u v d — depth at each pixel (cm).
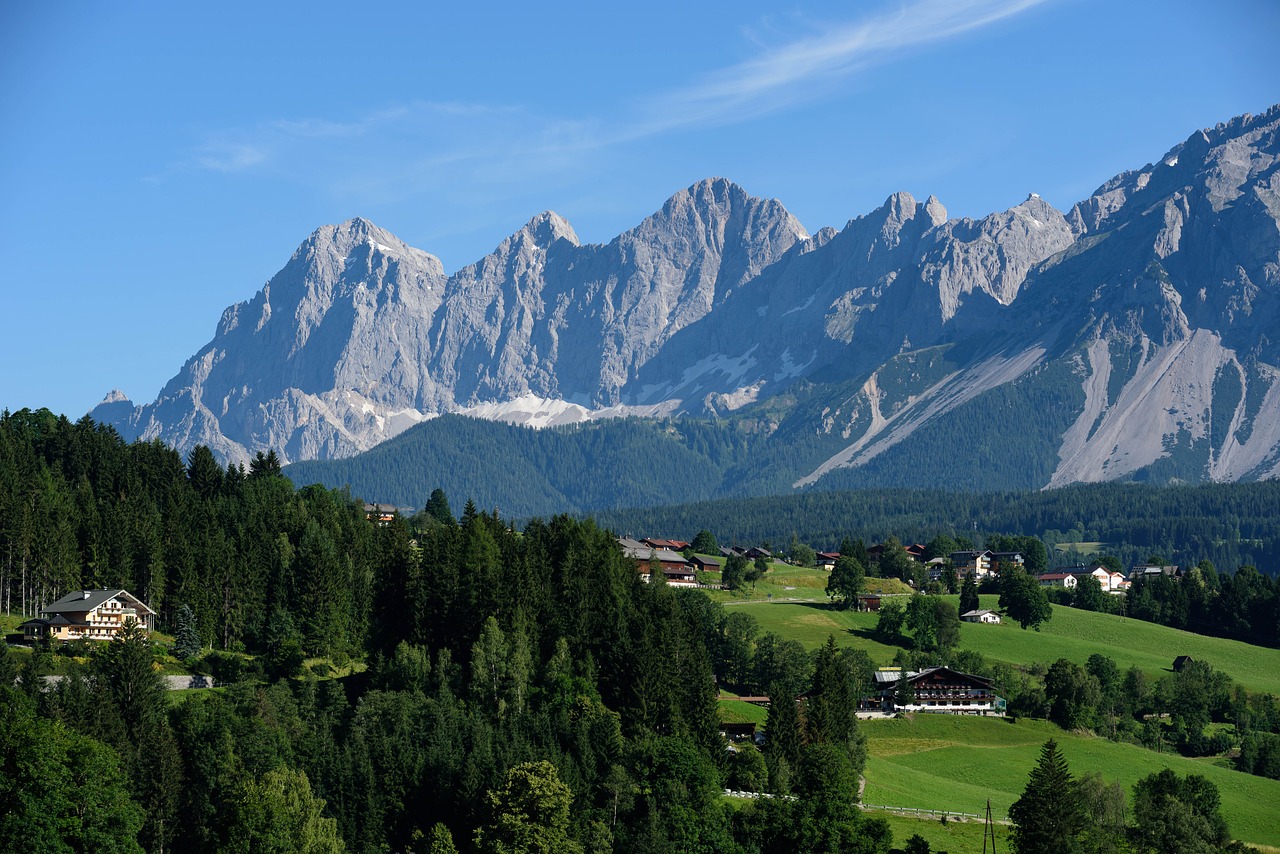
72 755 14675
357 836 17088
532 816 16612
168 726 17625
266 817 15562
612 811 17388
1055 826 17938
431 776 17775
